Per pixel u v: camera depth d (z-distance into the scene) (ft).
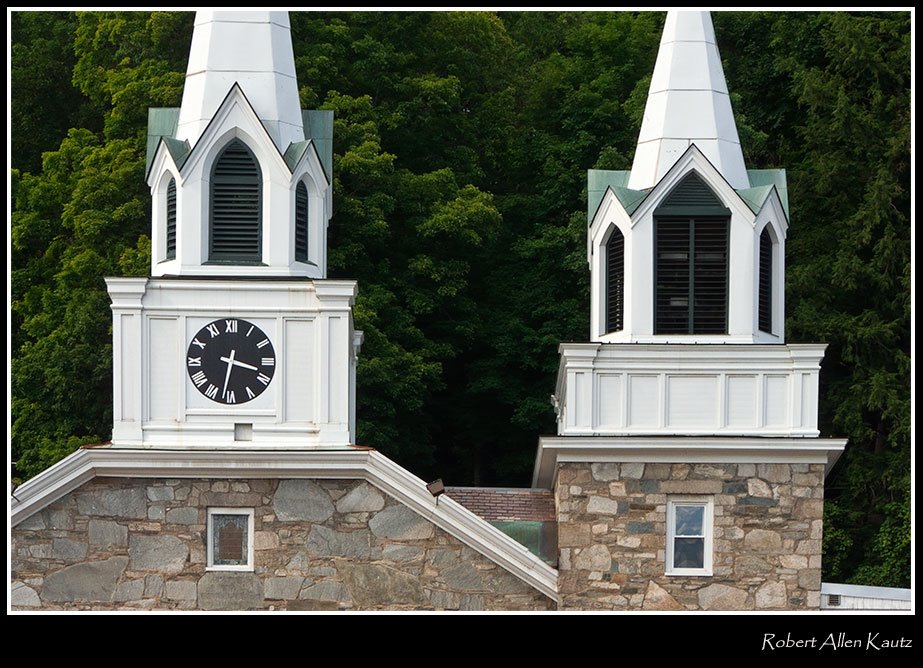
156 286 273.75
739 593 274.36
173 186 280.31
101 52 417.49
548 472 291.38
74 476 268.41
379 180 403.34
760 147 419.13
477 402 417.49
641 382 279.28
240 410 272.72
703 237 284.20
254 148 278.46
